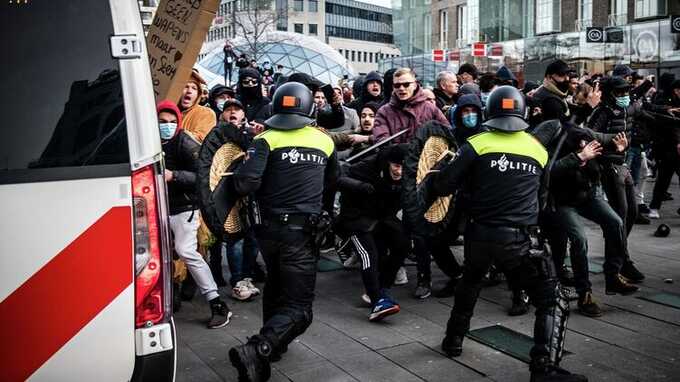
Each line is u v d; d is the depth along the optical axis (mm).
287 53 41844
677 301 5848
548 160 4941
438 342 5031
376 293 5422
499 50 27047
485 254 4359
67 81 2660
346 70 42312
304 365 4609
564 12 32719
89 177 2629
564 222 5570
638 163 9641
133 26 2734
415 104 6406
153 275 2719
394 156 5480
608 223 5871
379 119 6488
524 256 4254
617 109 6676
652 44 25328
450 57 30453
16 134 2596
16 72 2627
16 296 2553
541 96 5863
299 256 4309
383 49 127000
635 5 29125
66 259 2594
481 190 4332
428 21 43938
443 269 6172
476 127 6180
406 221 5031
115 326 2646
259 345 4039
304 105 4438
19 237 2557
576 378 4020
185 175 5188
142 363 2689
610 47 26922
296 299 4328
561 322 4180
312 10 113312
